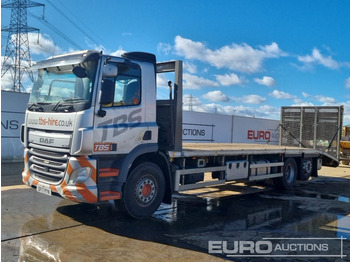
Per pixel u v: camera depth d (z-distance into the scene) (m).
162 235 5.45
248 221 6.53
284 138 14.12
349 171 16.00
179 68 6.57
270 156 9.98
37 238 5.04
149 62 6.38
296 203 8.33
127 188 5.97
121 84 5.83
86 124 5.28
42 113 5.82
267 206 7.89
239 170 8.61
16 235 5.12
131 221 6.11
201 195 8.91
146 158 6.58
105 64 5.51
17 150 13.44
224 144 11.62
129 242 5.06
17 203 6.97
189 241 5.23
